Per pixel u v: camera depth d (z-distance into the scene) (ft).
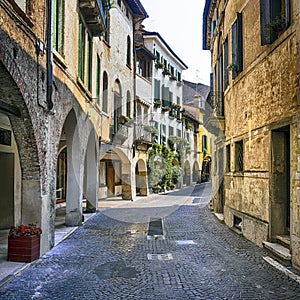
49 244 23.67
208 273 18.47
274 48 23.45
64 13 27.07
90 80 39.37
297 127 20.16
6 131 31.09
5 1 15.92
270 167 24.18
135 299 14.79
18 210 32.50
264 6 24.12
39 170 21.80
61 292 15.62
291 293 15.49
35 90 20.92
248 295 15.24
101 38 44.50
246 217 28.37
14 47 17.35
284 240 22.49
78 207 33.19
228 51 37.24
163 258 21.56
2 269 18.62
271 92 24.13
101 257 21.77
